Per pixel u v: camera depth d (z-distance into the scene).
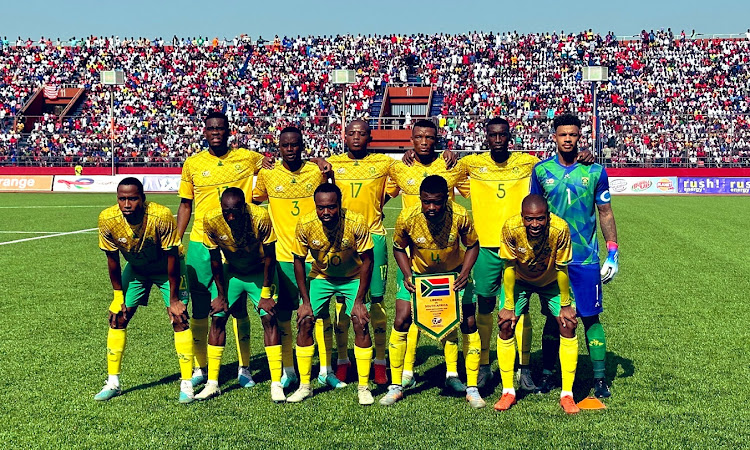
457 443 5.25
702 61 46.88
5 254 15.10
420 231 6.04
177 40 51.41
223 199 5.79
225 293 6.35
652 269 12.91
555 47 49.34
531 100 44.03
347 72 34.69
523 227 5.71
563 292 5.87
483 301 6.70
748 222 21.06
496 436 5.38
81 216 23.70
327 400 6.27
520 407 6.03
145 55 49.56
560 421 5.67
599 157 36.38
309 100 45.72
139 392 6.47
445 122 42.31
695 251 15.09
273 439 5.37
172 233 6.13
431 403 6.16
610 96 44.00
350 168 7.05
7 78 47.84
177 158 38.81
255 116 44.03
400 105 47.09
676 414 5.79
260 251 6.21
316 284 6.46
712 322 8.96
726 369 7.00
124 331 6.39
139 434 5.49
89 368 7.19
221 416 5.86
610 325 8.84
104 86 47.00
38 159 38.78
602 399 6.16
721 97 43.94
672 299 10.36
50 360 7.47
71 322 9.15
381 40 51.47
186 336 6.23
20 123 42.88
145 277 6.46
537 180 6.37
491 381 6.81
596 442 5.24
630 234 18.12
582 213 6.18
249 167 7.12
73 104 45.66
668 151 37.19
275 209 6.91
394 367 6.21
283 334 6.80
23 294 10.95
